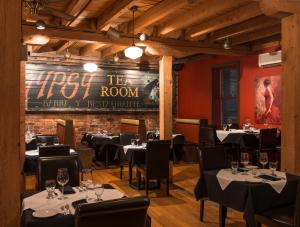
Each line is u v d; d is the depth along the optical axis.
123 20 6.38
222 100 9.62
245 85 8.52
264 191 3.20
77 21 6.35
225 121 9.58
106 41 6.23
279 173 3.70
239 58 8.66
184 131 9.52
